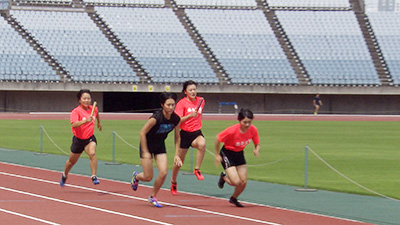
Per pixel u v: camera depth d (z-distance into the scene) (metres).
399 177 15.96
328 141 27.09
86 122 12.48
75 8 54.88
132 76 49.28
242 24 55.41
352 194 12.99
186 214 10.24
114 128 33.78
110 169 17.08
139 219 9.73
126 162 18.97
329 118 46.31
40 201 11.43
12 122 38.34
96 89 47.25
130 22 53.81
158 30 53.50
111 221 9.53
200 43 53.31
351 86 50.06
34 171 16.33
